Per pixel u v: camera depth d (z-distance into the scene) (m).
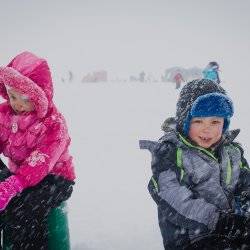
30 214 2.26
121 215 4.03
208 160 2.17
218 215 2.04
